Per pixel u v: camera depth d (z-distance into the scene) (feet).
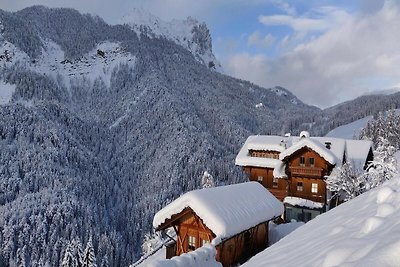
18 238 428.15
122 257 411.75
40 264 396.16
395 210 21.13
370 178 118.42
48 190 537.65
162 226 87.71
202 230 84.38
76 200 520.42
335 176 131.23
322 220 34.91
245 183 99.86
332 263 16.03
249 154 173.37
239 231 79.00
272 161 163.84
